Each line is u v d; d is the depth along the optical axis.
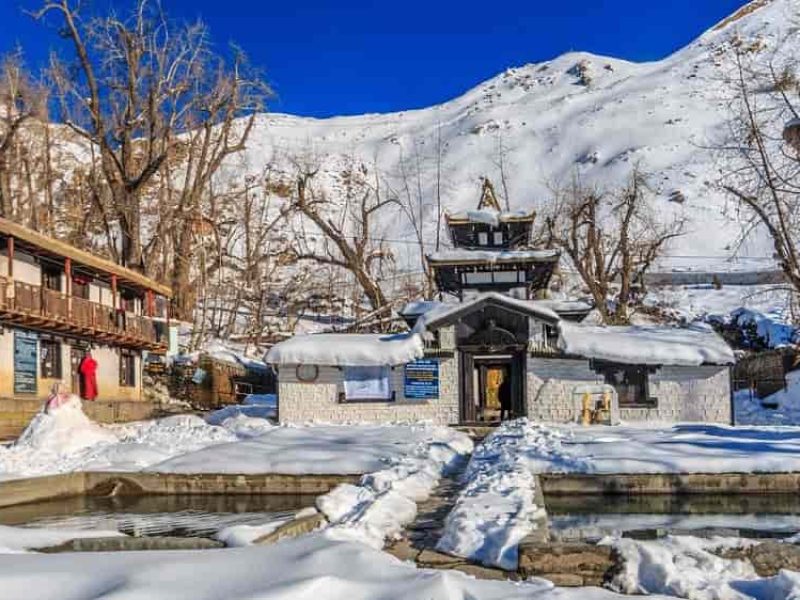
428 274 53.16
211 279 62.88
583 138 112.25
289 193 90.38
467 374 28.78
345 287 66.81
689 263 70.50
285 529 9.52
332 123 142.25
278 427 25.94
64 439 19.14
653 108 118.31
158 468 16.03
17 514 13.43
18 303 26.78
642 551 7.63
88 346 33.38
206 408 38.00
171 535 11.16
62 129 59.41
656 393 27.95
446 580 5.90
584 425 25.97
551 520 12.24
